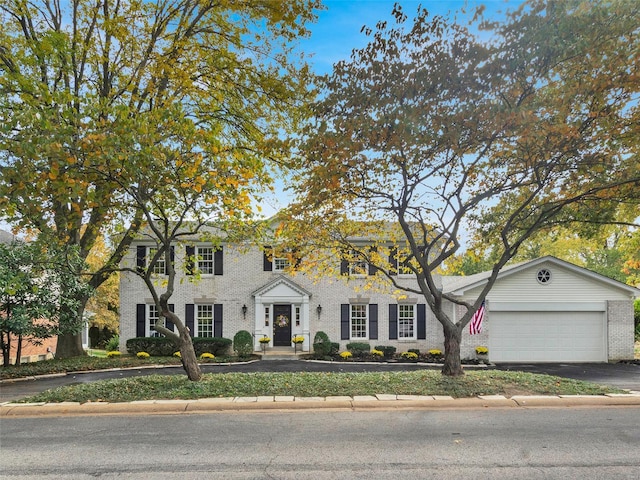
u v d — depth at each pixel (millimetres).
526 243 37781
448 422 7461
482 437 6625
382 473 5246
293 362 20219
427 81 9055
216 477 5156
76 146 8789
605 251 38344
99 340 38594
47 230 10680
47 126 8234
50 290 16359
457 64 8938
